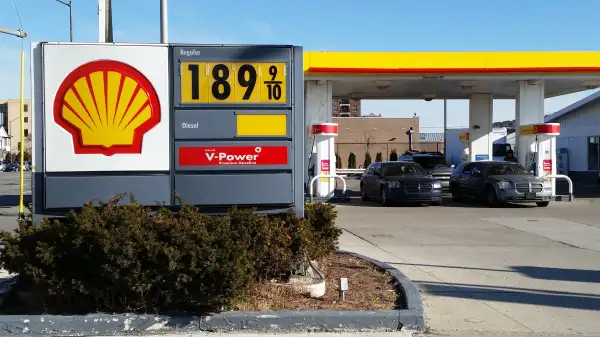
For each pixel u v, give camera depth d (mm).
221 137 7484
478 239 12984
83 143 7281
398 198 19969
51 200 7227
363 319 6426
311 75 20781
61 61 7258
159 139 7391
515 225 15375
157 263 6152
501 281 8844
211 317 6266
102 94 7309
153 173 7387
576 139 37062
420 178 20547
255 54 7539
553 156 21734
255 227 6941
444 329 6594
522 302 7719
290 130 7602
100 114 7305
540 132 21297
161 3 11062
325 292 7402
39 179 7242
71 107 7273
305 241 7555
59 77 7262
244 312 6402
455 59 20719
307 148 22188
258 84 7539
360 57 20438
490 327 6691
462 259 10555
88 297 6535
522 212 18562
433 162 28062
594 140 35250
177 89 7410
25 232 6621
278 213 7734
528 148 22328
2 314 6551
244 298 6516
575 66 20875
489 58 20812
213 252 6109
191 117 7430
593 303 7691
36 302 6777
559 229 14633
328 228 8633
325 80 21969
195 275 6168
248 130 7523
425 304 7590
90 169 7293
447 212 18547
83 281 6316
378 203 21609
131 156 7348
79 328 6195
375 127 69625
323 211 8656
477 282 8773
